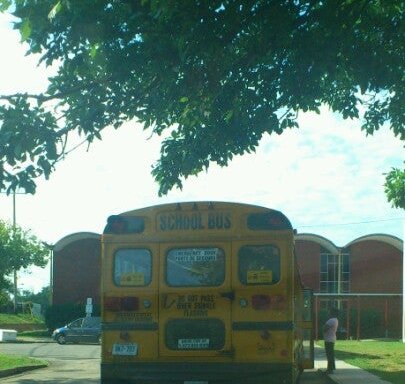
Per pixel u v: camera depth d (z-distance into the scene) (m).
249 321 10.88
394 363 22.00
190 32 10.09
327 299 47.12
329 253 50.09
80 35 10.15
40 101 11.02
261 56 11.49
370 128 16.05
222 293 11.00
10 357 26.16
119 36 10.41
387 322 46.62
